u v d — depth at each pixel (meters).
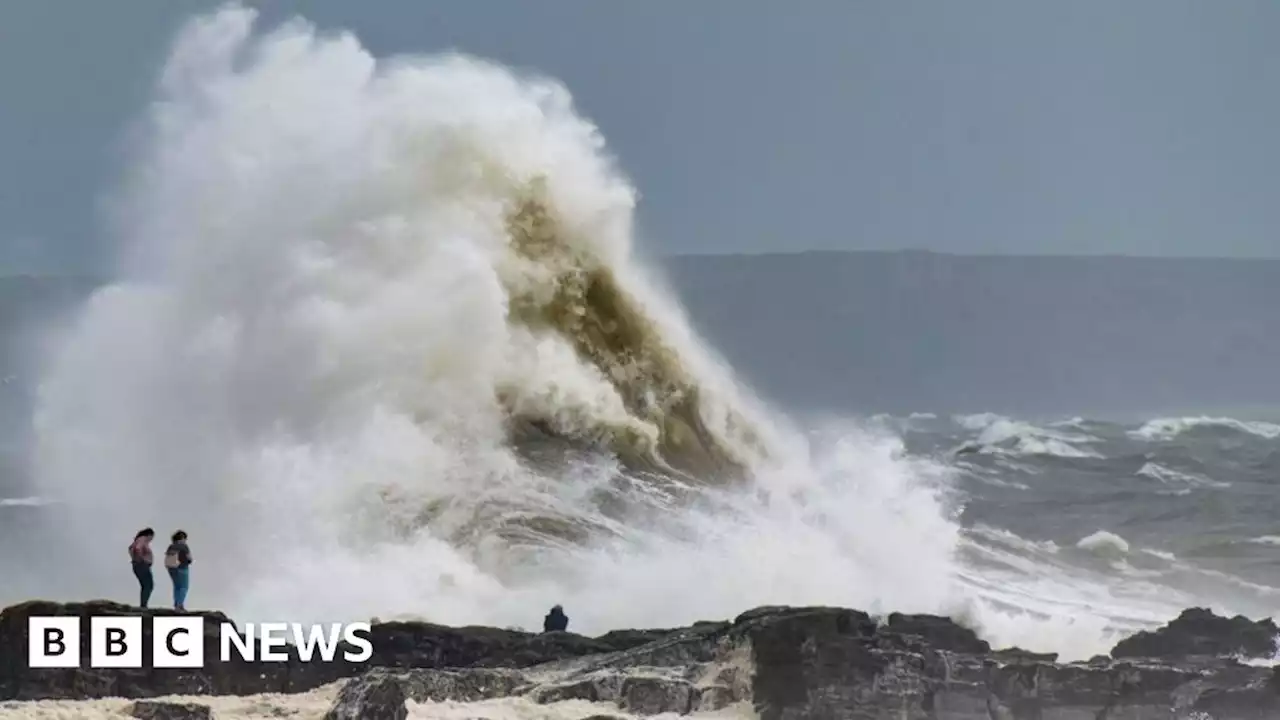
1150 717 82.69
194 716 75.69
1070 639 108.62
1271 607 124.06
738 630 82.75
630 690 80.06
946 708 81.38
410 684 80.31
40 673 79.44
